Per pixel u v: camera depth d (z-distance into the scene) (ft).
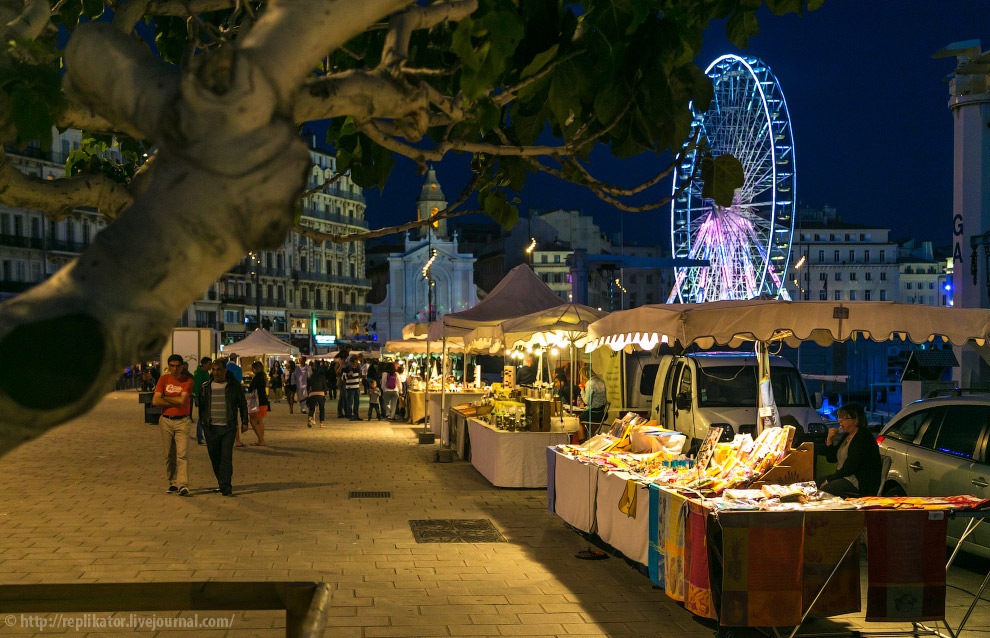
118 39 3.66
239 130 3.21
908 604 17.21
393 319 313.12
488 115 6.17
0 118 4.24
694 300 130.11
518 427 38.86
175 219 3.15
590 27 6.40
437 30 7.09
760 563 16.75
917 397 57.52
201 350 105.19
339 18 3.47
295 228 8.96
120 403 107.34
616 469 23.89
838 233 404.98
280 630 16.69
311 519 29.35
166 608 5.95
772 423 29.09
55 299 3.03
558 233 361.92
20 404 2.96
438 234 318.65
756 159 117.39
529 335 39.45
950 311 24.61
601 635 17.35
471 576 21.98
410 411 79.05
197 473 41.32
